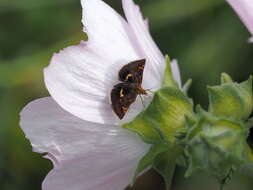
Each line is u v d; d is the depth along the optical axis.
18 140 0.37
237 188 0.35
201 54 0.36
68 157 0.22
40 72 0.37
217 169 0.21
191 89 0.36
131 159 0.22
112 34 0.22
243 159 0.21
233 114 0.21
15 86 0.37
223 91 0.21
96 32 0.22
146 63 0.22
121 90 0.21
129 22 0.22
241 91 0.22
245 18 0.21
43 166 0.37
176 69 0.25
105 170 0.22
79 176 0.22
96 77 0.22
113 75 0.22
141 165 0.22
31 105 0.22
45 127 0.22
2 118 0.37
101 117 0.22
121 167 0.22
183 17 0.37
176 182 0.36
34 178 0.37
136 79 0.22
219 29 0.37
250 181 0.35
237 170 0.21
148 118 0.22
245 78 0.36
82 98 0.22
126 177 0.23
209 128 0.21
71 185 0.22
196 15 0.37
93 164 0.22
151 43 0.23
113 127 0.22
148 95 0.22
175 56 0.37
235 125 0.21
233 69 0.36
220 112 0.21
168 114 0.21
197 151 0.21
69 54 0.22
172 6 0.37
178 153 0.22
